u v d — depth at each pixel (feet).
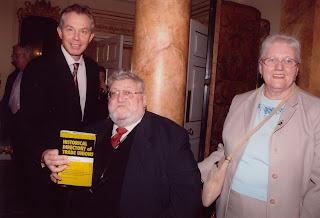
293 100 5.53
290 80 5.46
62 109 7.34
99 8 24.16
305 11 12.73
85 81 7.97
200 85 15.39
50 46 22.53
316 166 5.14
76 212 5.96
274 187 5.28
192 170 5.29
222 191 6.07
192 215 5.16
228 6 15.47
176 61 8.67
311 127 5.20
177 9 8.62
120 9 24.79
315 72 12.19
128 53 32.71
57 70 7.30
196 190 5.21
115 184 5.55
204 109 15.51
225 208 6.00
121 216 5.25
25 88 7.20
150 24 8.57
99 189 5.65
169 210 5.23
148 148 5.43
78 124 7.61
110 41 21.17
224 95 15.90
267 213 5.34
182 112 9.07
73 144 5.22
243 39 16.24
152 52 8.59
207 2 20.77
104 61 21.89
